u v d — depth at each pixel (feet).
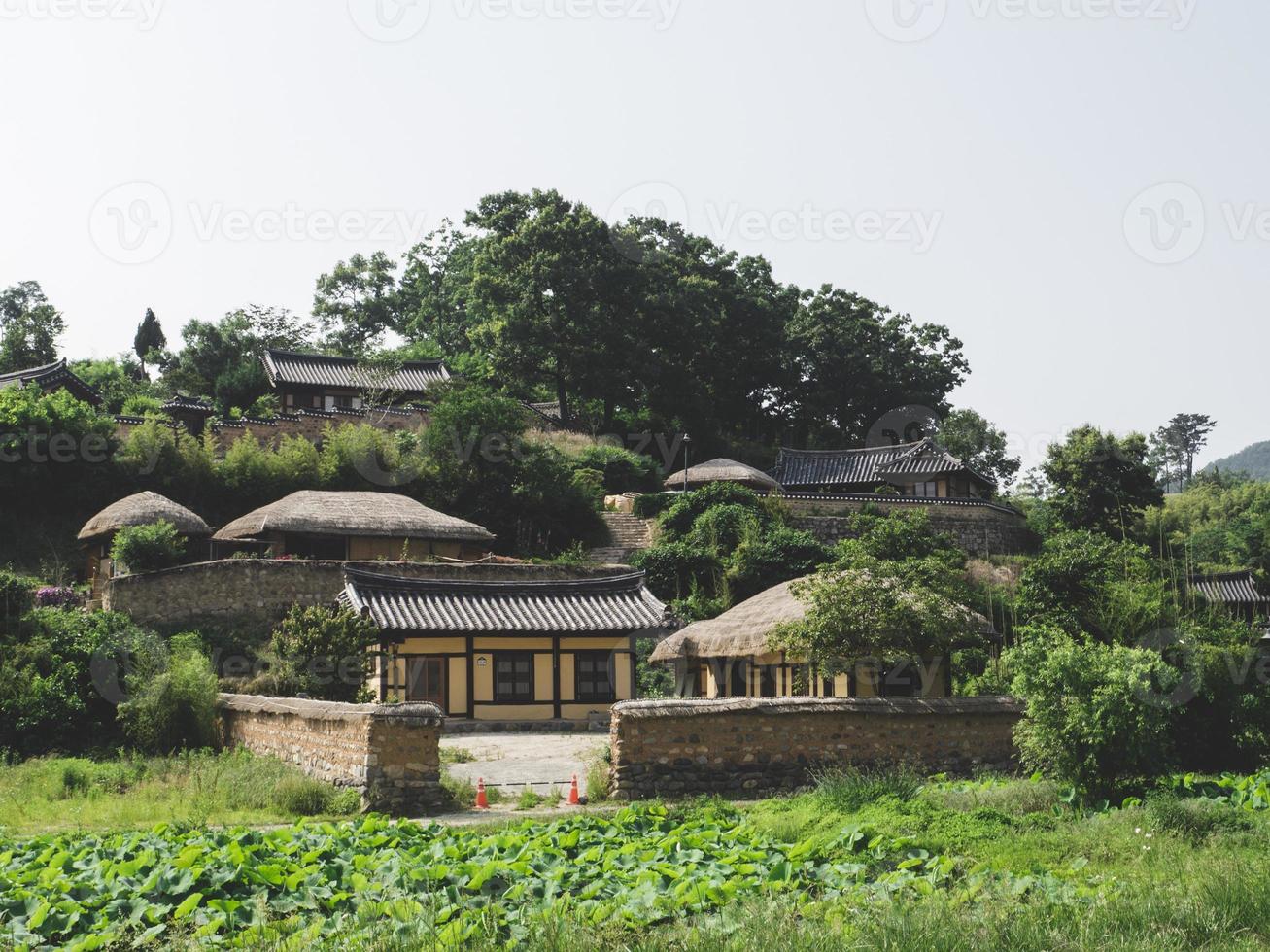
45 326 204.54
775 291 223.92
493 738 82.02
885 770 57.16
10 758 70.85
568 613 92.73
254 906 31.14
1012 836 40.01
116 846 38.24
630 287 184.96
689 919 30.04
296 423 150.20
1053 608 81.10
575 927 28.19
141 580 99.25
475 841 37.81
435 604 90.99
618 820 41.88
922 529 101.55
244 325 215.31
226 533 117.50
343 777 55.93
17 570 118.32
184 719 73.82
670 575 125.29
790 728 59.00
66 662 79.25
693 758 57.41
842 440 216.33
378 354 207.00
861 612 65.98
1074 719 46.65
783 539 128.98
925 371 217.77
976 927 27.40
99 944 28.71
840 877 33.91
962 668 85.20
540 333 179.93
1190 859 36.32
